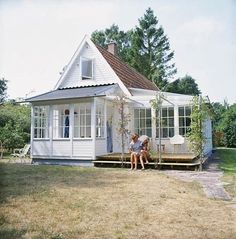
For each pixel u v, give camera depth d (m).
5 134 22.12
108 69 18.73
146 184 9.12
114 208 6.30
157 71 46.22
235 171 12.88
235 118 31.44
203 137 13.12
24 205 6.49
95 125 15.22
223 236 4.71
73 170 12.88
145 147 13.98
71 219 5.54
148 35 47.25
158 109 14.22
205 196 7.60
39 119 17.08
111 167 14.54
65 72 19.80
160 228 5.07
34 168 13.54
